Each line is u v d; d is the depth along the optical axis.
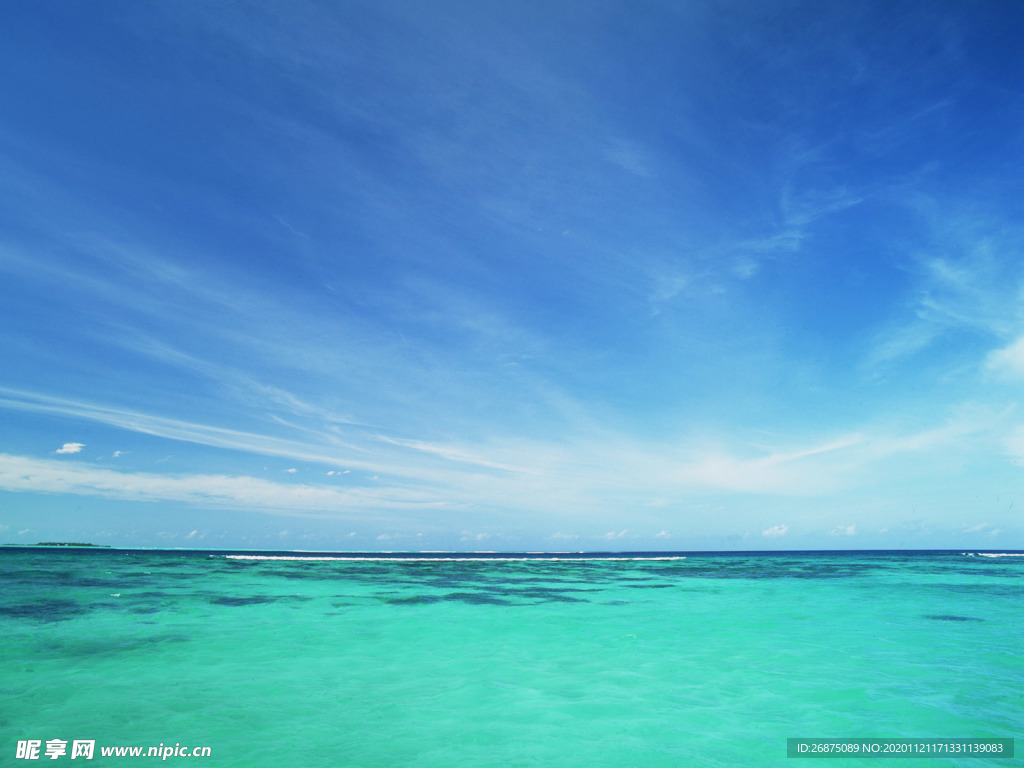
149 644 12.38
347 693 9.22
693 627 15.41
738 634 14.38
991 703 8.77
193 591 22.05
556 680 10.11
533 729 7.71
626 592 24.77
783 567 47.44
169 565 39.12
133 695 8.88
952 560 64.94
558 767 6.52
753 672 10.65
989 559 69.50
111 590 21.64
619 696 9.15
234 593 21.81
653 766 6.54
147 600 19.02
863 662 11.38
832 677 10.26
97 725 7.60
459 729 7.68
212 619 15.66
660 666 11.08
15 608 16.55
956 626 15.60
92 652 11.51
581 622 16.16
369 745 7.11
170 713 8.12
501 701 8.86
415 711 8.38
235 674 10.17
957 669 10.84
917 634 14.38
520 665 11.16
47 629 13.64
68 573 29.08
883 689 9.48
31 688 9.12
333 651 12.19
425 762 6.62
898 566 48.34
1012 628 15.30
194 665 10.73
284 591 23.03
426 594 23.03
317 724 7.80
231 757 6.68
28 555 55.09
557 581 30.92
